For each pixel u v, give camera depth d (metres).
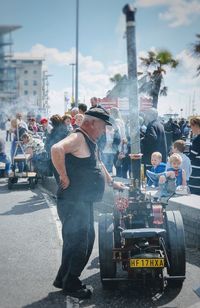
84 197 3.21
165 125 14.38
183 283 3.52
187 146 12.88
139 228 3.25
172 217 3.45
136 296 3.27
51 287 3.49
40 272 3.88
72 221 3.25
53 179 8.54
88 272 3.89
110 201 6.41
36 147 9.16
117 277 3.67
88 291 3.29
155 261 3.02
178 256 3.28
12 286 3.52
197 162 5.35
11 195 8.23
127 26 2.87
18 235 5.24
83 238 3.27
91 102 7.71
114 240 3.46
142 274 3.16
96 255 4.41
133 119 3.10
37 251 4.55
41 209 6.85
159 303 3.12
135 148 3.21
